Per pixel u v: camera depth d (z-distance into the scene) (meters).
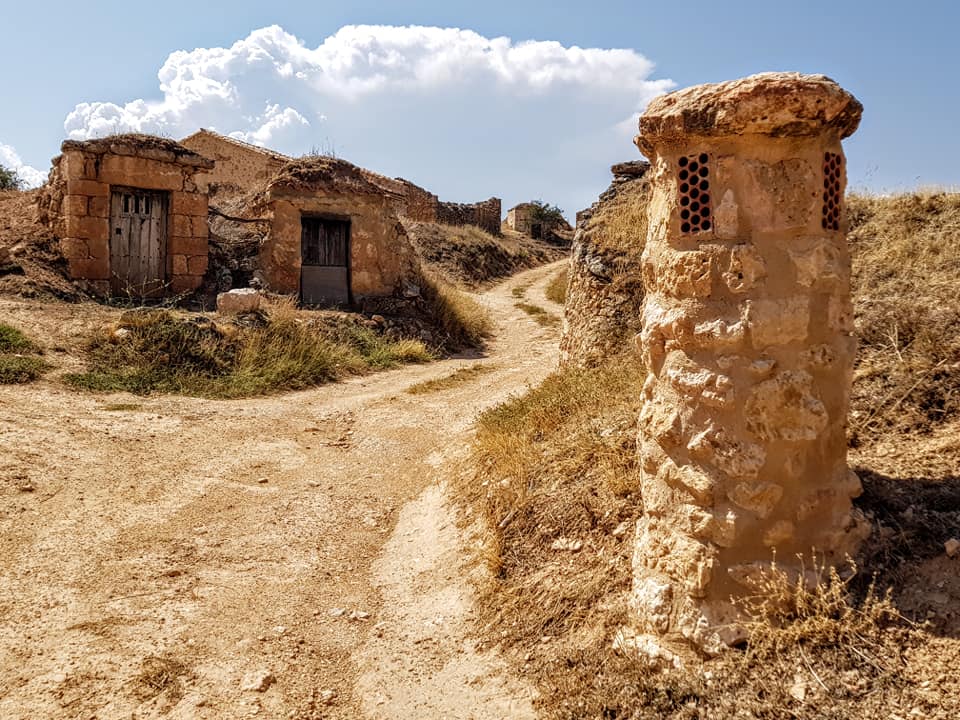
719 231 3.42
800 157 3.39
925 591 3.24
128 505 5.94
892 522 3.71
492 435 6.68
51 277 13.20
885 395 4.99
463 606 4.46
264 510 6.18
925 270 7.04
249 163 23.95
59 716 3.37
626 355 7.82
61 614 4.24
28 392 8.41
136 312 10.84
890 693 2.81
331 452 7.94
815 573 3.32
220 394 9.95
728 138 3.38
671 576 3.50
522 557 4.68
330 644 4.21
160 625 4.25
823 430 3.43
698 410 3.44
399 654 4.07
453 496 6.09
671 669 3.29
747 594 3.30
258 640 4.18
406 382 11.59
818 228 3.45
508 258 30.70
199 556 5.22
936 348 5.32
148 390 9.46
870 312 6.20
